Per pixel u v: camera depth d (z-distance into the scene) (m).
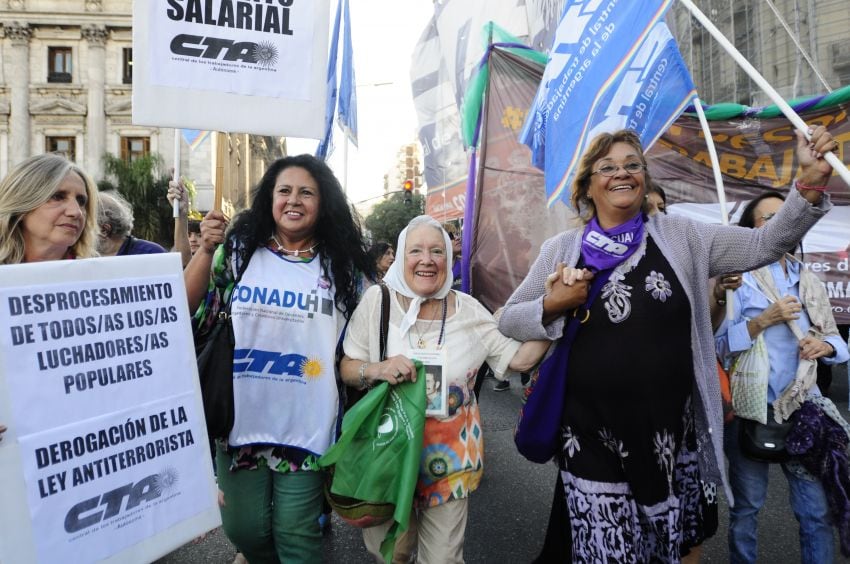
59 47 29.92
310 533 2.19
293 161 2.35
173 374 1.68
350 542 3.20
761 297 2.42
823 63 10.48
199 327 2.24
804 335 2.34
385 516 1.99
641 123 2.71
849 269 5.26
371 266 2.50
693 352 1.87
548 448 2.01
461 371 2.14
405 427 1.96
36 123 29.61
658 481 1.82
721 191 2.58
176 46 2.18
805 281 2.44
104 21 29.42
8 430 1.32
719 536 3.13
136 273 1.63
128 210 3.49
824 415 2.28
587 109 2.80
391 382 2.01
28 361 1.38
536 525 3.33
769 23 11.26
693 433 1.97
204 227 2.13
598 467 1.89
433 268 2.15
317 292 2.26
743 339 2.35
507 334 2.04
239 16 2.25
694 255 1.90
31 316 1.40
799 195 1.69
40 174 1.81
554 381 1.97
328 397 2.21
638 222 1.91
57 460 1.39
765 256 1.81
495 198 5.76
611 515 1.85
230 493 2.22
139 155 29.75
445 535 2.07
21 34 29.23
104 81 29.69
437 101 9.52
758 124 5.42
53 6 29.20
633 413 1.82
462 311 2.24
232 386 2.07
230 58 2.24
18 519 1.31
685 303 1.84
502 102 5.80
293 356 2.21
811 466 2.26
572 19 2.93
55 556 1.36
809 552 2.31
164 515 1.59
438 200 9.48
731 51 1.81
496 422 5.59
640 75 2.70
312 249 2.36
